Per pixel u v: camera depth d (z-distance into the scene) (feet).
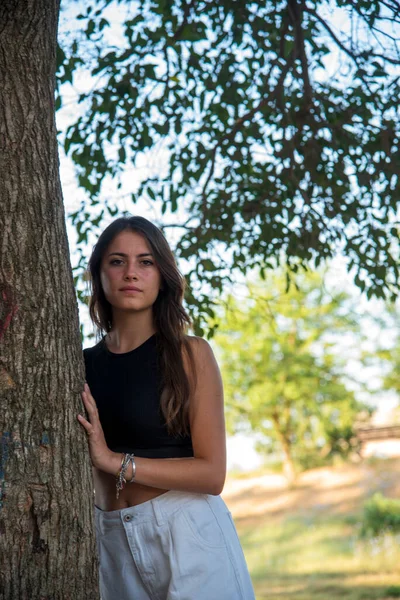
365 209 16.70
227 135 17.10
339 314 71.26
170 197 17.10
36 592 7.74
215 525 9.08
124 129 16.58
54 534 7.87
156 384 9.08
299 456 79.77
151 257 9.30
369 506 59.98
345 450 73.97
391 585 41.52
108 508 9.35
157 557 8.93
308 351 73.41
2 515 7.64
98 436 8.43
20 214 8.00
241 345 72.18
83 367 8.56
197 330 15.94
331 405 72.59
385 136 15.93
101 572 9.27
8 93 8.11
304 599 40.47
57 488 7.93
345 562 51.42
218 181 17.62
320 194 17.13
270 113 17.06
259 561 56.65
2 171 7.98
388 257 16.35
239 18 16.24
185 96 17.01
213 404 9.16
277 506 77.41
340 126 16.70
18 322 7.87
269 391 72.74
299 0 16.02
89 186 16.85
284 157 16.72
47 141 8.35
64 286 8.30
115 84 15.94
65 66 14.99
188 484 8.83
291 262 17.65
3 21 8.18
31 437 7.85
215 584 8.80
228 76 16.66
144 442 9.02
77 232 16.49
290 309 67.92
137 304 9.14
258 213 16.75
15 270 7.91
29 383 7.87
